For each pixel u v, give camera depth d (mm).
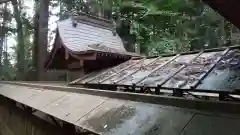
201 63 3465
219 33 9859
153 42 10609
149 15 9828
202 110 2041
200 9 9281
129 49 11266
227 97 2441
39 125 5352
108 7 11773
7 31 19656
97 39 6684
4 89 7195
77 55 5574
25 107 6168
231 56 3344
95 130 2395
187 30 10086
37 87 5508
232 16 2184
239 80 2527
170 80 3188
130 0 9844
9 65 20938
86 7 15086
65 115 3100
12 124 6988
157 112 2285
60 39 6137
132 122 2289
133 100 2775
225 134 1629
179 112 2146
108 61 5738
